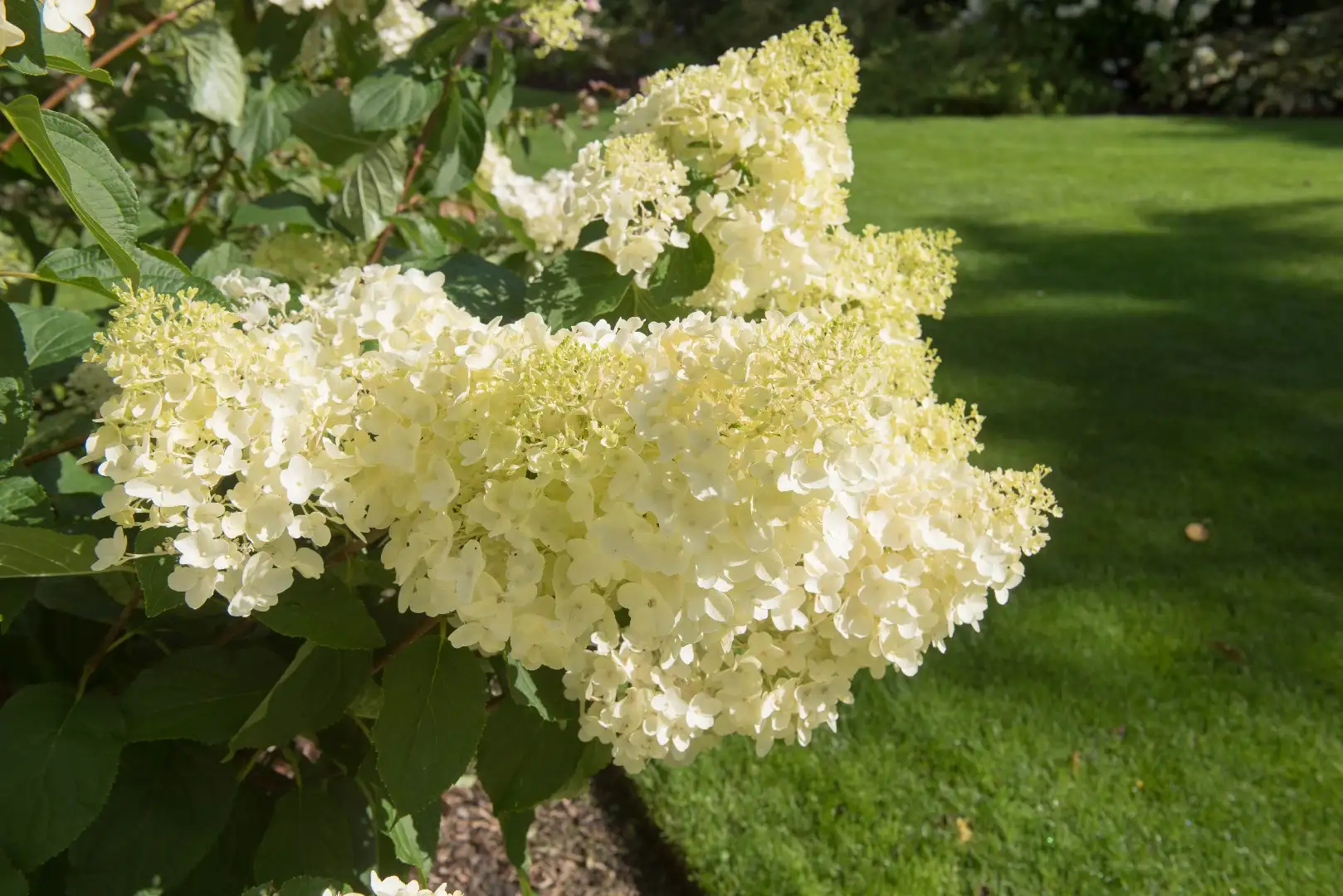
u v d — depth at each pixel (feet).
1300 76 23.56
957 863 4.72
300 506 2.22
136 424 1.98
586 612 2.15
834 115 3.24
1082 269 13.07
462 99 3.94
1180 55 24.84
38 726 2.29
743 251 3.10
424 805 2.30
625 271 2.99
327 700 2.46
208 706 2.44
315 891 2.33
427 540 2.08
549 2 3.83
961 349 10.52
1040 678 5.80
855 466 2.09
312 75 5.29
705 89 3.18
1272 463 8.14
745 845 4.80
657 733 2.44
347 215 4.03
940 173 18.49
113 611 2.69
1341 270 12.75
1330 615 6.32
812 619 2.54
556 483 2.14
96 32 4.56
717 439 2.00
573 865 4.86
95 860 2.39
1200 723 5.47
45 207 5.38
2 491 2.41
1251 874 4.67
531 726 2.72
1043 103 25.05
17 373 2.28
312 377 2.08
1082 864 4.72
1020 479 2.63
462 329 2.14
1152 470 8.07
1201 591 6.54
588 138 18.48
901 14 28.86
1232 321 11.20
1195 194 16.49
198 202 4.78
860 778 5.12
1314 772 5.15
